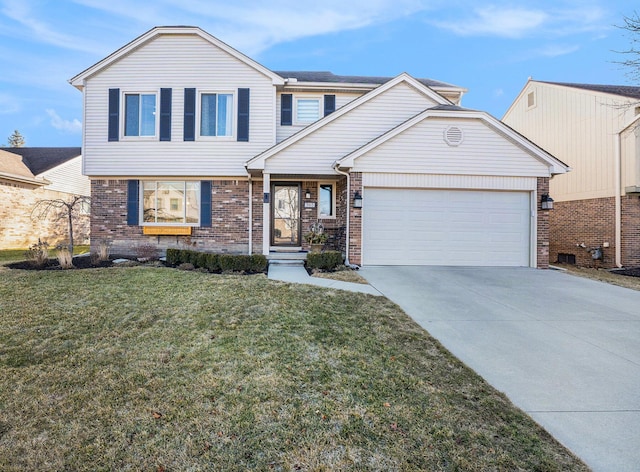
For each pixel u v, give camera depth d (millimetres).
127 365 3795
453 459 2430
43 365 3785
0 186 15016
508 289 7680
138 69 11867
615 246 12492
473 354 4246
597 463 2426
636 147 11953
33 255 9648
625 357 4207
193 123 11914
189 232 11922
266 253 10672
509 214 10727
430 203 10539
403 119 11273
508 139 10516
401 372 3723
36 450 2496
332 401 3133
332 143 10977
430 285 7895
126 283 7305
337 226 12508
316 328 4926
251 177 11922
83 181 19688
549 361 4074
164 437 2631
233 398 3152
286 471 2305
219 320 5172
